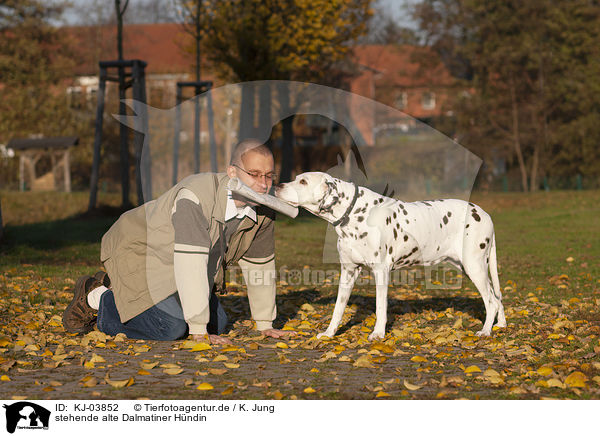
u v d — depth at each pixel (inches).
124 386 161.5
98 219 783.1
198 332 205.5
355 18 1056.8
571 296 317.4
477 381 167.2
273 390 159.6
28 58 1752.0
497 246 588.4
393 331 227.8
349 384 165.8
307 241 587.2
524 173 1611.7
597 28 1663.4
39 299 294.5
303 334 232.2
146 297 206.8
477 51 1784.0
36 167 1605.6
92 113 1700.3
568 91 1670.8
